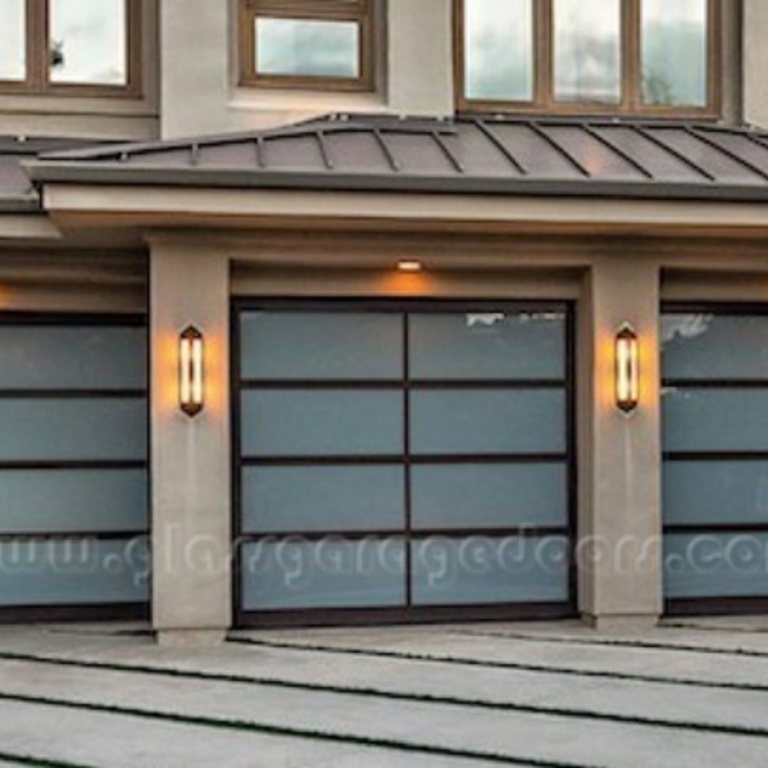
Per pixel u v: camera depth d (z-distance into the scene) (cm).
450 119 1457
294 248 1238
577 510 1339
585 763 796
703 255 1298
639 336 1288
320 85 1473
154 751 837
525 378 1350
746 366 1387
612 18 1530
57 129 1454
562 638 1238
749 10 1515
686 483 1376
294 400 1319
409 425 1337
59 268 1310
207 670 1099
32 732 891
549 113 1515
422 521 1335
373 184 1131
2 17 1451
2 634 1295
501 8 1513
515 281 1325
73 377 1383
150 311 1246
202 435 1224
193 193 1120
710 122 1525
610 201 1168
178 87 1423
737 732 870
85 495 1384
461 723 904
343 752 829
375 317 1332
